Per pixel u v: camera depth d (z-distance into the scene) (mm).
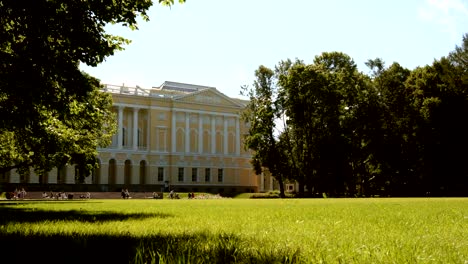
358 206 21156
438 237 6777
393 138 61969
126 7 10805
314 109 60844
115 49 11398
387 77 64188
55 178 85125
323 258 4484
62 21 9758
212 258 4668
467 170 58188
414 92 60156
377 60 66062
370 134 62156
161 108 98125
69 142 22031
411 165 61156
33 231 8336
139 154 95062
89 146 36750
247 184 106938
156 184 95438
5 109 11125
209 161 102312
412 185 62688
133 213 16438
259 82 66625
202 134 102188
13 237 7289
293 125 62875
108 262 4688
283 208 19484
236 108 106438
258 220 11164
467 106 56656
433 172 58469
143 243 5879
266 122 64375
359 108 61719
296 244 5707
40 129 14773
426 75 59438
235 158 105625
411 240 6211
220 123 105125
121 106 93312
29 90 10172
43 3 9336
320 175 61188
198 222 10688
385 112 63250
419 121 58312
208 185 101562
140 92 97688
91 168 45625
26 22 9594
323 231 7758
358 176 70125
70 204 31938
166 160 97750
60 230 8805
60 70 10250
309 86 59125
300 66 60781
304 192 65500
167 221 11203
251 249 5215
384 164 62844
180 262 4234
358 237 6652
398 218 11727
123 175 93000
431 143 57156
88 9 10148
